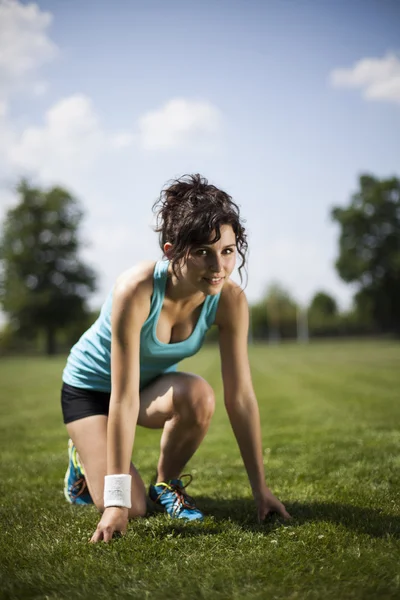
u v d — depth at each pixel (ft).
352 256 183.73
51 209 152.66
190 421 8.91
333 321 222.48
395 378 39.78
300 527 8.08
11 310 149.28
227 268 7.38
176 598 6.00
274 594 6.02
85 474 8.96
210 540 7.63
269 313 238.89
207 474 12.48
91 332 9.31
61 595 6.15
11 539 7.96
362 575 6.40
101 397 9.27
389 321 194.59
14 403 29.99
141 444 16.99
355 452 14.11
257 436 8.91
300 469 12.57
